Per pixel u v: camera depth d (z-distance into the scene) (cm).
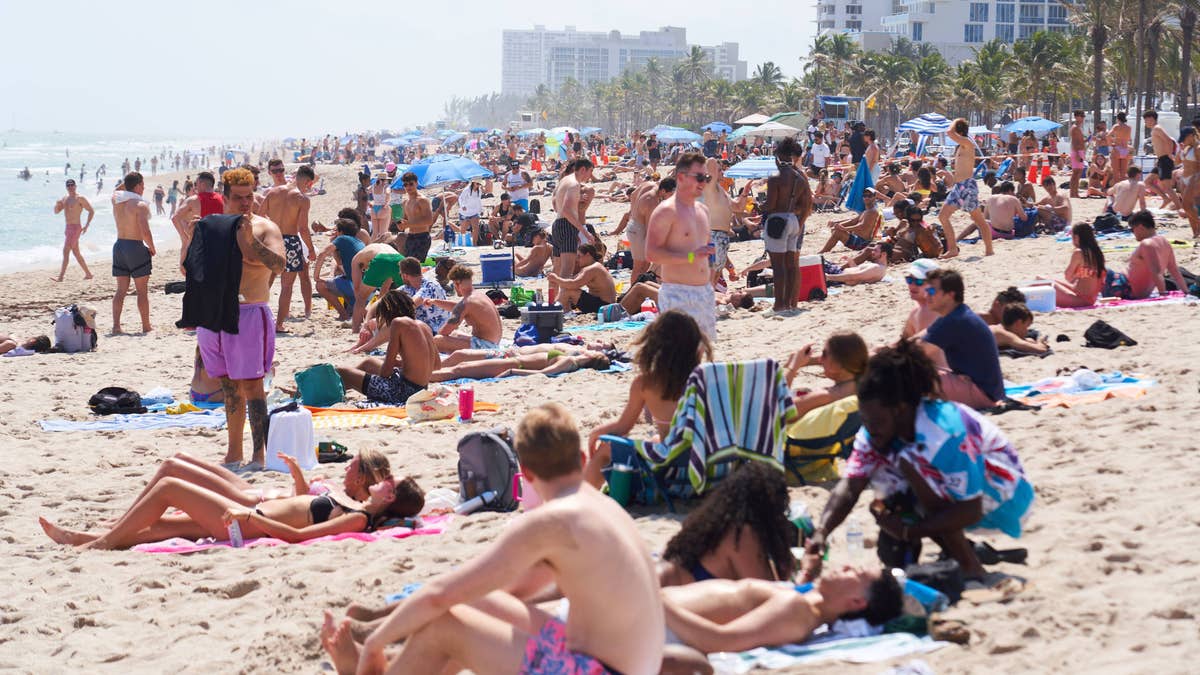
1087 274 1418
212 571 712
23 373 1448
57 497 900
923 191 2838
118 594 686
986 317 1248
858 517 723
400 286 1631
